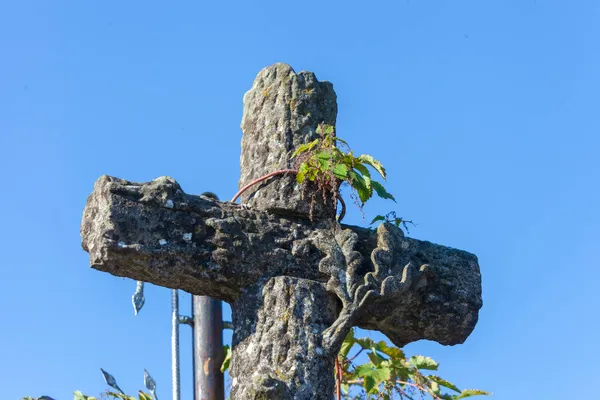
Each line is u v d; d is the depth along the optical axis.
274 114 22.05
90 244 19.89
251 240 20.56
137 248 19.55
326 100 22.45
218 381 27.06
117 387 27.02
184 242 19.98
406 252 21.72
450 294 21.88
